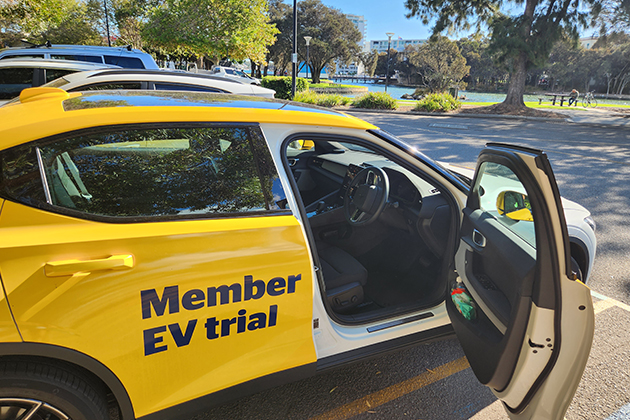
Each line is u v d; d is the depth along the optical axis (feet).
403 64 247.09
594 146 35.14
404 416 6.86
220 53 64.34
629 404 7.19
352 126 6.43
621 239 14.66
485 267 5.57
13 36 79.05
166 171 5.04
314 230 9.32
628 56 158.61
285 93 74.02
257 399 7.13
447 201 7.46
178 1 60.90
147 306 4.57
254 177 5.48
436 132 41.55
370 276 9.39
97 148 4.75
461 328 6.04
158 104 5.43
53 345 4.18
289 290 5.41
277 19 174.19
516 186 5.16
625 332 9.30
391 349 6.61
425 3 68.74
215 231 4.94
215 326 5.02
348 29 188.44
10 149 4.34
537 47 62.03
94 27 96.12
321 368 6.07
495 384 5.17
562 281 4.31
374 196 7.92
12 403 4.24
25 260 4.10
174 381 4.98
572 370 4.55
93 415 4.65
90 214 4.54
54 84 15.87
